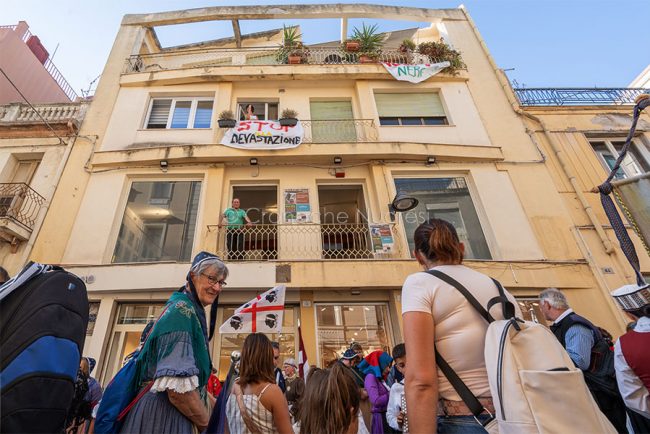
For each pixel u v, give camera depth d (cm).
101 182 837
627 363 225
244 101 1027
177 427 177
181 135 920
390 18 1167
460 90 1041
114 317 703
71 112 962
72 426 371
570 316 317
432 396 130
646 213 260
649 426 219
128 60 1050
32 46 1312
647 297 241
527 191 866
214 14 1117
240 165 888
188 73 1002
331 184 901
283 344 705
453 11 1209
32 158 888
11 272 701
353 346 531
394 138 938
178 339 185
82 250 745
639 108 295
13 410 109
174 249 783
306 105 1013
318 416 233
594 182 884
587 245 787
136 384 192
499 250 789
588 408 119
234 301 720
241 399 247
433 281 158
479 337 143
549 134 948
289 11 1128
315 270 723
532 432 115
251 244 909
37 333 124
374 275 721
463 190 883
